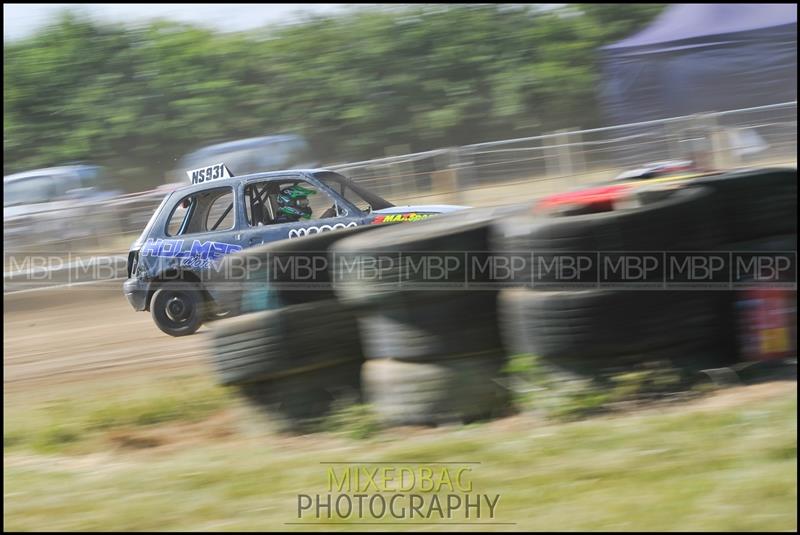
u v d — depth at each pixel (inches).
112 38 3009.4
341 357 748.6
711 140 1808.6
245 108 2925.7
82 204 1765.5
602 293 684.1
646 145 1845.5
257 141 2640.3
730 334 733.3
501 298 721.0
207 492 613.9
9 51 2999.5
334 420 733.9
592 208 718.5
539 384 711.1
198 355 1114.1
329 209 1213.1
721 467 566.9
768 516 502.3
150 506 597.0
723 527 496.1
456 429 705.0
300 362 737.0
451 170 1825.8
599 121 2755.9
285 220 1218.6
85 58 2987.2
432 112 2787.9
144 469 679.7
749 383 721.0
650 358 703.1
